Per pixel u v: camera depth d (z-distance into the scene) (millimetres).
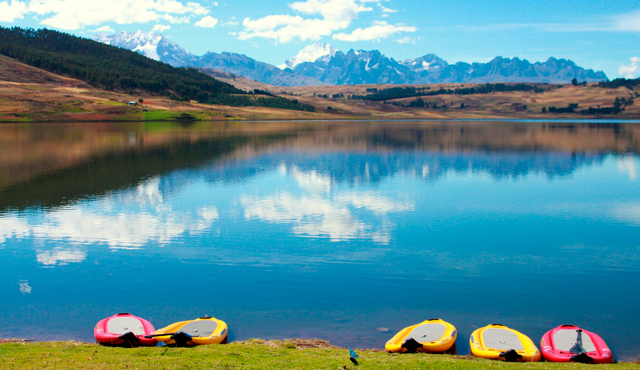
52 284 35250
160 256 41906
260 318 29328
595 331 27656
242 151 131750
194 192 72375
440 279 36312
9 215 57188
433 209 60688
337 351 23359
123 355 21359
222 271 38000
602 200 65938
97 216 56875
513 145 154250
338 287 34625
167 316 29734
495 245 45188
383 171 94938
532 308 31062
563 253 42688
